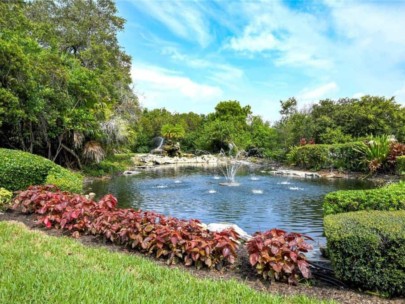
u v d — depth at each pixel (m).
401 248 2.48
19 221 4.78
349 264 2.62
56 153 12.78
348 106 19.44
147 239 3.54
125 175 14.04
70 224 4.37
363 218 2.85
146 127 29.61
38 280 2.55
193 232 3.57
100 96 14.02
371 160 13.28
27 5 15.44
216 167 18.52
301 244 2.97
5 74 9.64
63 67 11.62
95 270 2.89
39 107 10.42
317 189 10.10
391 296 2.57
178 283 2.72
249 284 2.87
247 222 6.14
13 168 6.21
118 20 18.31
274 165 19.33
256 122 29.06
